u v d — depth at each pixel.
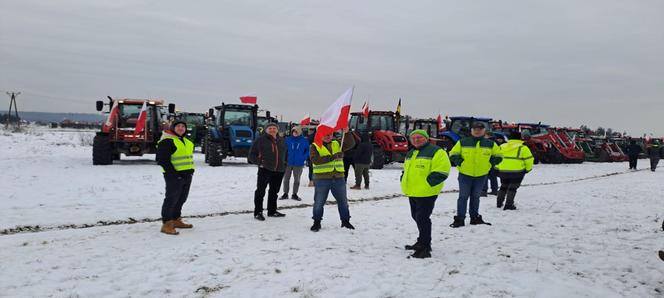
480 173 7.13
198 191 10.41
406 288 4.30
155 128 16.98
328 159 6.65
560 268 5.08
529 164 8.74
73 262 4.91
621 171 20.89
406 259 5.27
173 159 6.29
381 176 14.95
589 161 28.98
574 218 8.03
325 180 6.68
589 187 13.34
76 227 6.77
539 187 13.25
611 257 5.53
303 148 9.70
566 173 19.06
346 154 11.32
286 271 4.73
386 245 5.95
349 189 11.69
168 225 6.30
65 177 11.95
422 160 5.22
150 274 4.59
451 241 6.21
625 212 8.70
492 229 7.00
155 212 7.94
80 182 11.08
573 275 4.84
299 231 6.64
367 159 11.60
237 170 15.18
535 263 5.22
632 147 22.17
